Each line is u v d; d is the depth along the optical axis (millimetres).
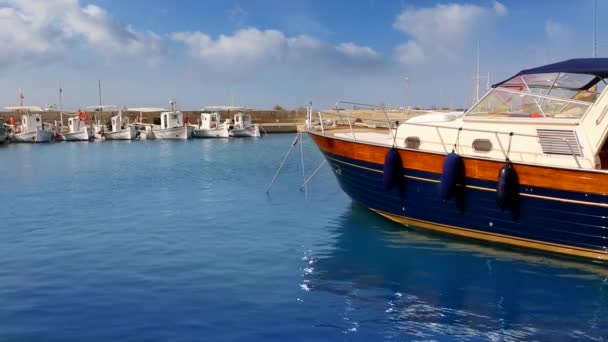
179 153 31109
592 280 7035
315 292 6605
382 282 6996
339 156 10055
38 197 14680
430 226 9273
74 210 12539
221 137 47812
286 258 8125
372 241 9070
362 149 9492
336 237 9406
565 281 7008
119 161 26062
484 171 8109
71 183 17766
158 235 9781
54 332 5465
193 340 5270
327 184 16750
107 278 7215
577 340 5324
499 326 5633
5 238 9680
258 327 5574
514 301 6324
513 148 8312
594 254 7688
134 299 6391
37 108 58781
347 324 5656
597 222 7398
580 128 7766
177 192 15352
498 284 6906
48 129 45000
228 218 11320
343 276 7230
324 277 7188
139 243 9172
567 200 7520
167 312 5977
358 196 10258
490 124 8578
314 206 12703
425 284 6910
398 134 9570
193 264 7836
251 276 7246
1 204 13508
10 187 16859
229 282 6992
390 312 5980
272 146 37156
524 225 8047
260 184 16938
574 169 7348
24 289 6793
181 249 8734
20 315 5922
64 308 6121
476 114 8805
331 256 8211
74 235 9867
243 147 36250
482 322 5738
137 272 7465
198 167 22656
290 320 5750
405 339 5309
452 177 8242
